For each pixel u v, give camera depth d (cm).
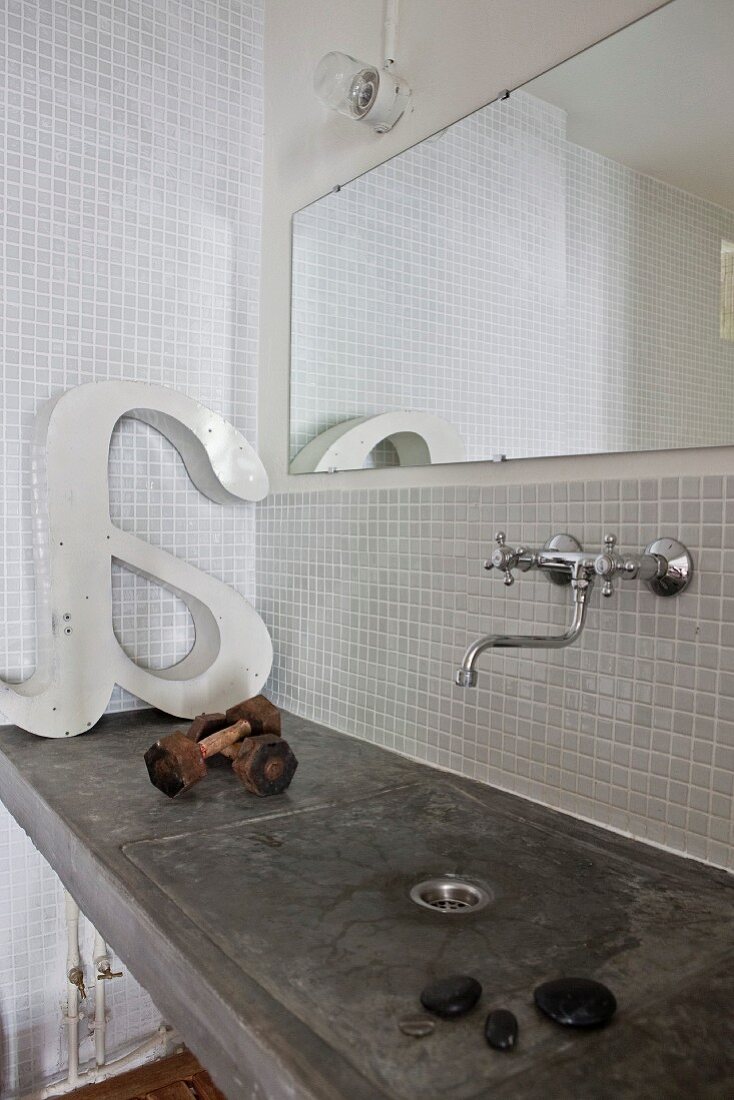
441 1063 60
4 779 143
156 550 163
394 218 146
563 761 118
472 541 131
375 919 84
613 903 89
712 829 100
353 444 157
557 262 115
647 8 105
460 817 115
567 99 115
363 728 157
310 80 171
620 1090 57
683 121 100
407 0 143
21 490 159
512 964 75
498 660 128
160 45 174
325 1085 57
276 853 101
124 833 107
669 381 102
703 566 100
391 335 146
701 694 100
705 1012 68
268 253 186
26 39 158
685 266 99
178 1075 171
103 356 168
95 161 166
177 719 168
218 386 184
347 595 160
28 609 160
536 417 119
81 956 167
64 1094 164
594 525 112
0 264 156
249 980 71
